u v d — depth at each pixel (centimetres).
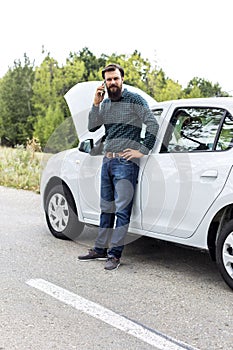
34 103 2981
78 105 668
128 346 392
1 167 1444
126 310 464
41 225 810
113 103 581
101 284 533
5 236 735
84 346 391
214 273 574
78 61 2827
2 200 1075
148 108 572
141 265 601
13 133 3019
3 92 3039
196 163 525
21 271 573
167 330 422
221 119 528
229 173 497
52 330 419
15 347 387
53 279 546
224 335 414
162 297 497
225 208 506
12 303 475
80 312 457
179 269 587
